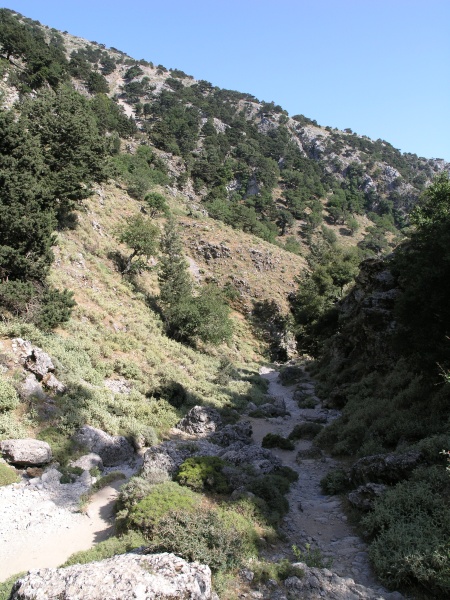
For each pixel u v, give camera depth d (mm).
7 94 69562
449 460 9977
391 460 11750
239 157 159625
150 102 191125
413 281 17422
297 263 77188
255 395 32188
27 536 10523
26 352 18875
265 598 7438
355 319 34312
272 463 14664
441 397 15859
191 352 36906
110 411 19375
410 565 7605
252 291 65188
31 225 24562
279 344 59688
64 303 25344
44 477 13328
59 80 85688
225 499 11570
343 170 187250
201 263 68688
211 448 16094
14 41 86438
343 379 29719
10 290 22609
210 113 192750
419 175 192875
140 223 44438
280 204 138000
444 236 16344
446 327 15961
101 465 15055
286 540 10031
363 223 148625
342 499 12398
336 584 7660
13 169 26500
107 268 41906
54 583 6516
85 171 37531
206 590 6812
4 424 14820
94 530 11000
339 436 18297
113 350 27547
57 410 16828
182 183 115500
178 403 24078
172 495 10859
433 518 8977
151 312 39688
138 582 6438
